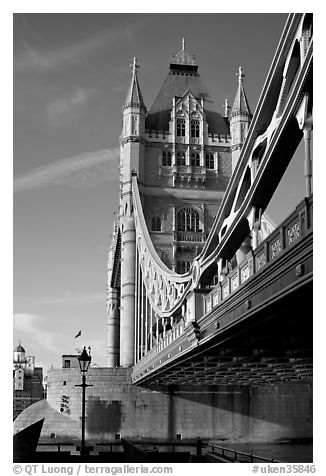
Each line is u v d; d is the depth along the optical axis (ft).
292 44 63.46
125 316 252.83
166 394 223.10
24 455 123.34
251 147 78.48
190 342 109.81
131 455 117.39
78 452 157.79
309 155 56.08
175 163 284.00
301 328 80.94
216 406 222.07
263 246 67.00
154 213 277.85
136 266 248.32
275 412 221.46
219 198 283.38
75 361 258.98
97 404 222.48
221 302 84.12
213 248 101.60
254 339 91.66
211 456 127.95
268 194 74.23
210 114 306.55
